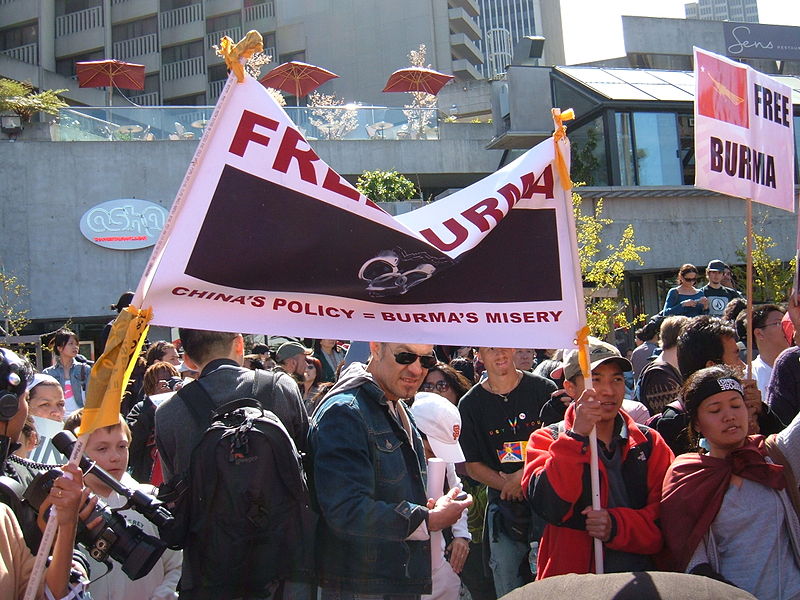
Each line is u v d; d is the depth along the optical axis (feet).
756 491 12.40
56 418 17.40
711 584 6.19
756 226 77.87
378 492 12.09
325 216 11.50
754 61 120.26
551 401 17.98
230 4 168.25
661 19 111.14
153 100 162.09
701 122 15.08
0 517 9.21
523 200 13.01
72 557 9.84
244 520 11.38
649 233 76.38
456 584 14.74
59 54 156.97
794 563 12.31
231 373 13.00
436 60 171.32
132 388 25.36
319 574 12.28
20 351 54.85
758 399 14.52
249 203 11.28
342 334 11.75
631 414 17.69
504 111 96.22
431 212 12.73
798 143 75.00
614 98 75.51
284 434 11.64
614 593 6.08
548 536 13.52
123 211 86.79
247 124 11.28
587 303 56.18
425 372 13.07
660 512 12.69
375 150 97.40
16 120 87.15
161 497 11.63
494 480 17.71
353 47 171.32
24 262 85.15
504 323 12.53
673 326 20.22
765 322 19.20
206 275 11.15
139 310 10.48
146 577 13.64
